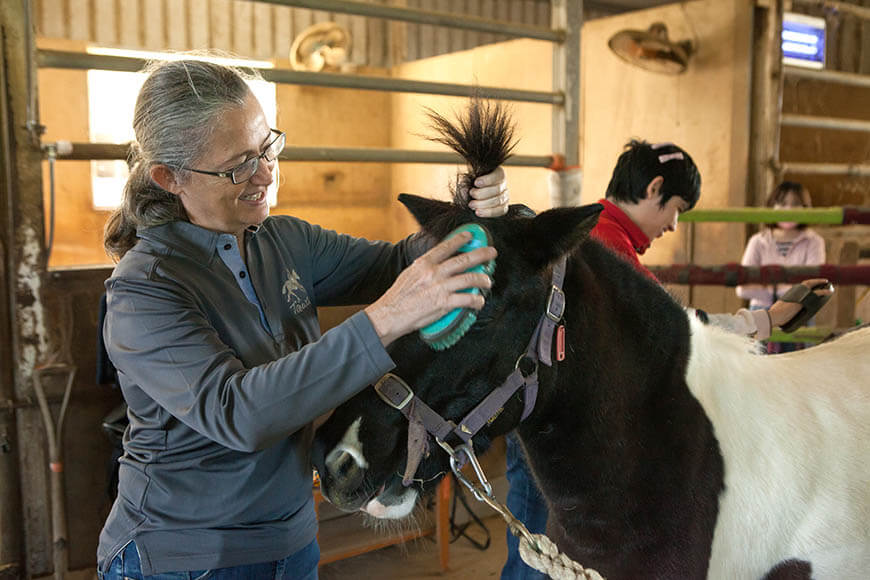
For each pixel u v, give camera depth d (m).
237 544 1.16
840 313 2.99
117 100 5.64
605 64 4.87
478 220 1.12
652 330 1.22
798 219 2.65
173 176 1.15
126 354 1.09
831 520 1.22
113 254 1.30
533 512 1.92
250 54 6.63
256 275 1.25
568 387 1.17
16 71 2.05
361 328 1.00
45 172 5.34
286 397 0.99
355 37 7.06
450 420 1.10
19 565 2.24
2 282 2.12
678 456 1.18
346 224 6.91
